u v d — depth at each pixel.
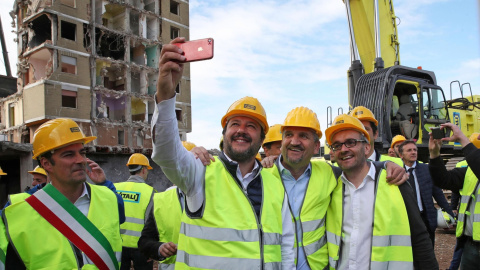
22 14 27.75
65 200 2.39
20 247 2.23
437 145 3.67
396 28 10.95
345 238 2.79
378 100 8.88
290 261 2.57
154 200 3.68
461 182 4.07
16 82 30.53
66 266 2.27
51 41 25.14
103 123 27.33
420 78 10.23
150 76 32.50
